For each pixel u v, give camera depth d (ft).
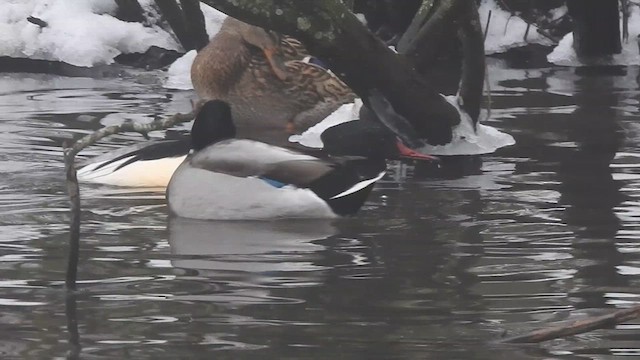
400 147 41.78
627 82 61.31
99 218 36.65
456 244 33.22
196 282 29.76
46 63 66.03
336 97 53.47
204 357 24.45
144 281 29.86
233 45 53.52
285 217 36.47
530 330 25.93
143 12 69.00
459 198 38.75
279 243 33.58
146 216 37.04
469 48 46.57
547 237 33.83
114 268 31.07
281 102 53.52
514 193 39.29
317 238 34.17
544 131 49.08
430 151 46.39
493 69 65.87
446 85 59.36
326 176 36.50
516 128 49.83
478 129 47.50
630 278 29.84
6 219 36.24
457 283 29.55
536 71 65.21
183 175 37.24
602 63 67.97
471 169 43.19
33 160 44.29
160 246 33.30
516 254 32.17
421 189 40.14
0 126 50.14
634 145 46.26
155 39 67.46
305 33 41.65
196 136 40.52
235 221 36.42
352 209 36.55
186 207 36.94
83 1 69.10
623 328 26.30
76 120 51.52
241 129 53.31
